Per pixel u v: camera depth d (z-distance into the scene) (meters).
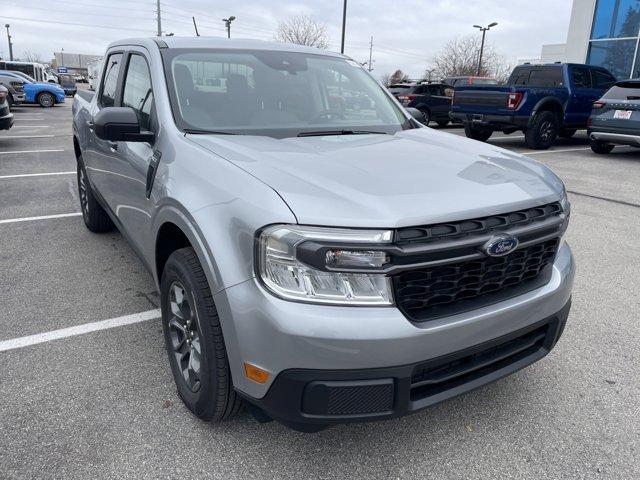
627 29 18.03
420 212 1.94
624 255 5.05
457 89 12.65
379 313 1.89
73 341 3.28
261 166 2.23
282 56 3.54
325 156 2.45
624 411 2.71
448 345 2.01
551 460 2.36
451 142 3.00
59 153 10.58
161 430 2.49
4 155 10.29
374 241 1.86
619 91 10.68
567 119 12.14
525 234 2.19
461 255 2.01
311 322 1.84
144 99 3.20
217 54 3.30
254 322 1.93
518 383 2.94
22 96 25.28
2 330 3.40
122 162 3.30
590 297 4.09
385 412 1.96
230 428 2.51
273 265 1.90
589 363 3.14
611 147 11.60
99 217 5.11
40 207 6.36
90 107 4.63
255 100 3.12
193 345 2.44
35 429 2.47
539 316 2.33
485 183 2.25
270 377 1.94
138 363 3.05
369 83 3.80
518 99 11.29
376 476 2.25
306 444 2.43
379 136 3.04
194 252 2.34
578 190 7.82
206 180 2.27
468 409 2.71
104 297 3.91
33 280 4.20
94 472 2.23
